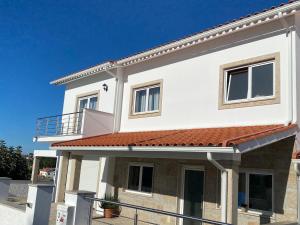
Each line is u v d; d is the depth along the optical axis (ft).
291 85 38.01
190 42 48.65
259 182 38.27
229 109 44.04
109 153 45.70
